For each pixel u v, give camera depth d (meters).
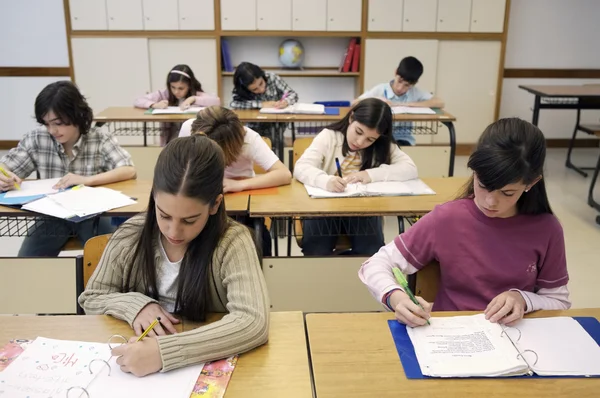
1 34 5.30
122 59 5.15
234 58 5.60
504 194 1.24
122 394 0.95
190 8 5.05
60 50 5.37
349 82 5.71
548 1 5.60
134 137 5.35
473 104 5.53
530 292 1.35
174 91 4.10
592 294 2.86
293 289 1.98
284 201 2.13
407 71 4.00
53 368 1.01
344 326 1.20
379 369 1.05
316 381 1.01
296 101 4.29
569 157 5.24
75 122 2.29
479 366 1.05
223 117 2.01
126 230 1.29
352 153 2.45
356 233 2.41
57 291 1.77
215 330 1.07
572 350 1.11
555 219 1.39
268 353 1.09
